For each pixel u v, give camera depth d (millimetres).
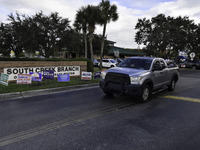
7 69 8680
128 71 5535
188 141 2988
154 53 32062
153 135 3217
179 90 7992
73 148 2734
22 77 7484
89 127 3582
